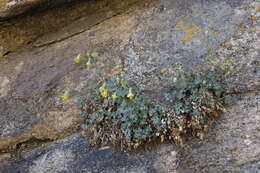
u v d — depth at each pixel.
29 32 1.79
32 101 1.75
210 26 1.73
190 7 1.78
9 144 1.72
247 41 1.67
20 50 1.81
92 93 1.72
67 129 1.71
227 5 1.75
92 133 1.69
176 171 1.56
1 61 1.80
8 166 1.70
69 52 1.79
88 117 1.70
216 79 1.64
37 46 1.81
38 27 1.79
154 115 1.62
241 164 1.52
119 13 1.81
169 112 1.62
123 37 1.78
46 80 1.76
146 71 1.71
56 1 1.71
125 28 1.80
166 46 1.73
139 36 1.77
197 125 1.59
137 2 1.82
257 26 1.68
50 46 1.81
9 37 1.78
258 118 1.57
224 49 1.68
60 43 1.81
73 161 1.66
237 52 1.66
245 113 1.59
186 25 1.75
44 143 1.72
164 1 1.81
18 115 1.74
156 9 1.81
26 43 1.81
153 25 1.78
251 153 1.53
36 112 1.73
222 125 1.59
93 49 1.78
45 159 1.68
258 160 1.52
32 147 1.72
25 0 1.66
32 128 1.72
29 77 1.77
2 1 1.63
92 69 1.75
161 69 1.70
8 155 1.72
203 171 1.54
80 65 1.77
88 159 1.65
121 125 1.64
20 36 1.79
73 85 1.75
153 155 1.61
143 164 1.60
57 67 1.78
